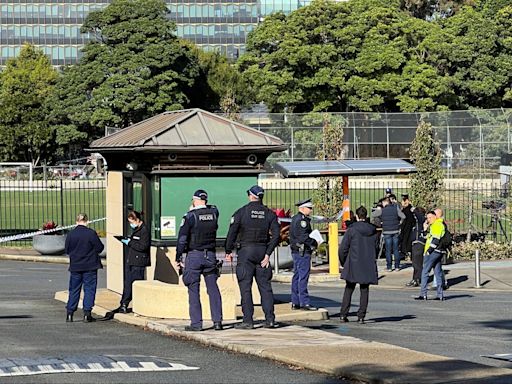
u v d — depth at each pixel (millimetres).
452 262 32906
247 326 16672
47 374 12703
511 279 28844
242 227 16609
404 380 11578
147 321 17875
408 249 31469
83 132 97438
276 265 31156
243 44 152875
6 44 152625
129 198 21781
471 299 24391
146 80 93312
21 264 34438
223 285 17969
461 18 87875
